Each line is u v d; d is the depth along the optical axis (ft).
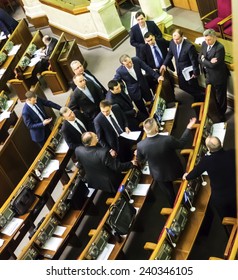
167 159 15.80
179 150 20.84
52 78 29.68
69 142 19.94
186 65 21.16
